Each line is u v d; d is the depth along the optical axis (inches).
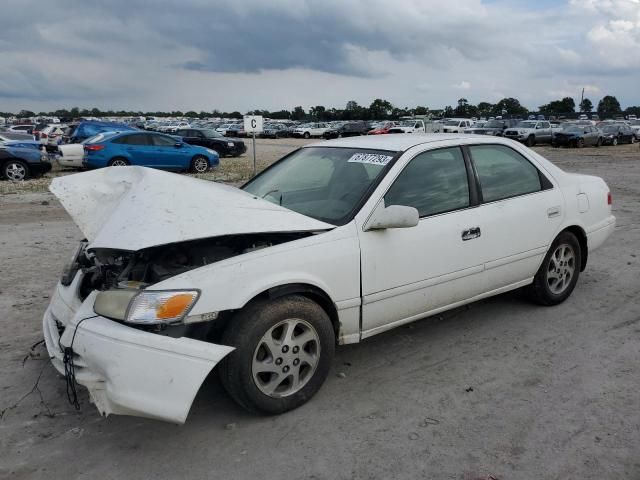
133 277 128.4
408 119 2118.6
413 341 173.6
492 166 178.1
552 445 119.7
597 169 744.3
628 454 116.4
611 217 218.1
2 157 642.2
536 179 189.6
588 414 131.6
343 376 150.9
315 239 135.1
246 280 122.7
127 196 131.1
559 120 2623.0
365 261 141.3
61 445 121.3
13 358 161.6
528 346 169.0
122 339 110.8
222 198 132.8
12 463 115.0
